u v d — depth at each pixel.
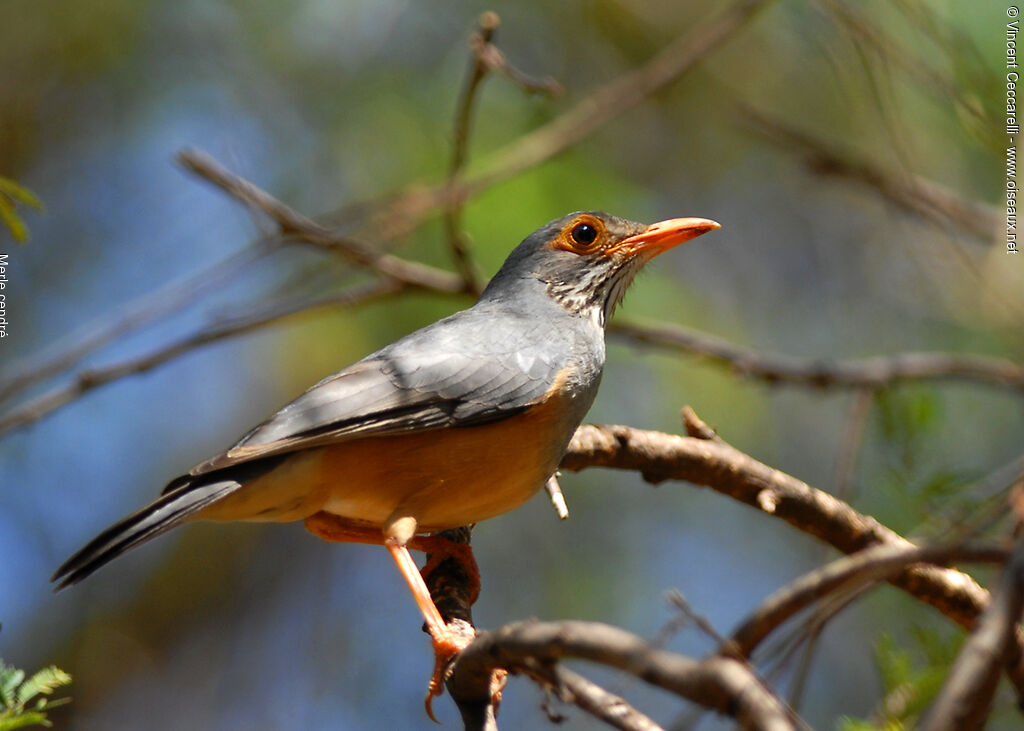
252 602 15.54
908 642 10.49
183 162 10.39
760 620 4.30
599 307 9.58
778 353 14.85
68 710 14.79
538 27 14.94
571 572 14.03
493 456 8.33
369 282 13.87
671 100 15.14
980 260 12.53
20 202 8.08
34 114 14.91
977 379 11.19
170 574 15.60
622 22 14.98
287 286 13.87
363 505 8.37
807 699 13.23
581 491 14.41
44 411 10.89
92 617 15.26
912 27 12.36
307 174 14.19
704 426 8.37
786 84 14.84
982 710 3.88
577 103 14.84
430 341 8.53
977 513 6.88
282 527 15.79
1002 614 3.94
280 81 14.52
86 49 14.74
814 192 15.23
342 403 7.99
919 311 14.43
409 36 14.45
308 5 14.55
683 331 11.77
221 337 11.20
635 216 13.91
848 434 10.09
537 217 12.85
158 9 14.65
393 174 13.83
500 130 13.71
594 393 9.05
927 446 9.09
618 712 4.93
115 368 11.02
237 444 7.79
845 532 8.12
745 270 15.26
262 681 15.05
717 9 14.95
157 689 15.02
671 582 14.06
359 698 14.65
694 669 4.12
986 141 11.16
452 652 7.65
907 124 12.84
